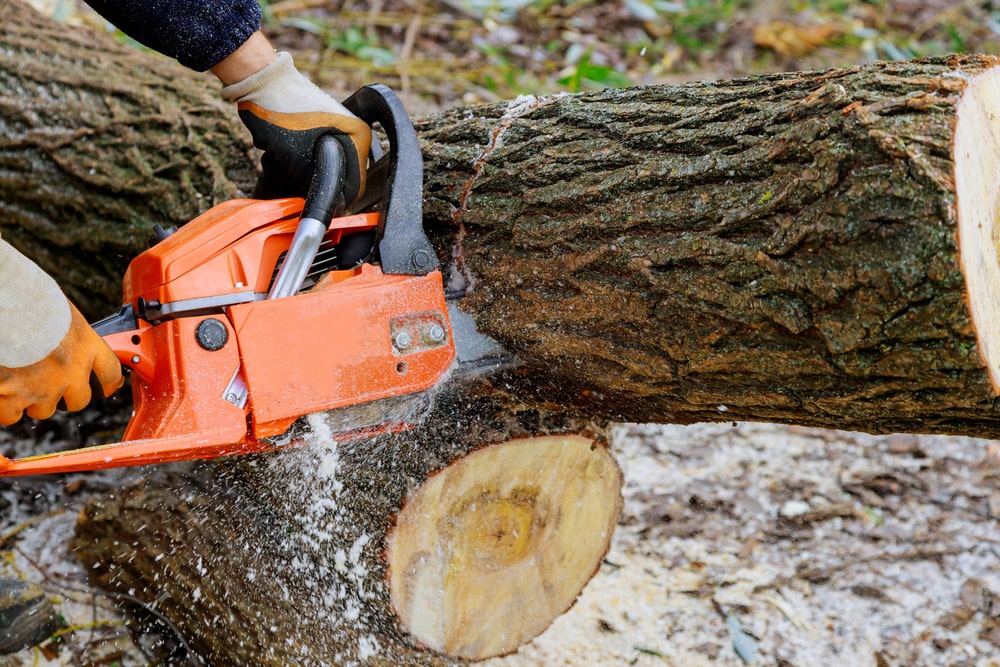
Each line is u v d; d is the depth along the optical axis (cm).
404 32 430
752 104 143
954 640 202
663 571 224
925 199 117
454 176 176
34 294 127
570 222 154
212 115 233
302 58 396
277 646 170
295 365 143
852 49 436
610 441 193
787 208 130
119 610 202
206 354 138
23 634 188
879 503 241
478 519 173
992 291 125
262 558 174
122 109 234
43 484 235
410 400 159
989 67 127
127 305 147
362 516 165
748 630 207
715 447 264
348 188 158
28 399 132
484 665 198
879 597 214
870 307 123
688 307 141
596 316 152
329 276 152
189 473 189
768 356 137
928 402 130
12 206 241
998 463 251
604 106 165
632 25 457
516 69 409
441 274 159
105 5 147
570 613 211
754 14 469
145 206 225
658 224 144
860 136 122
